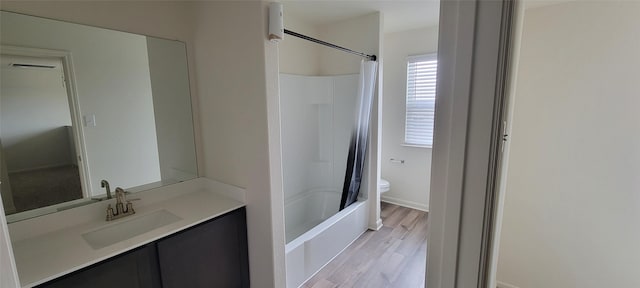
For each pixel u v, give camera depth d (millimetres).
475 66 461
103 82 1721
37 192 1526
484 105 463
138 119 1891
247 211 1960
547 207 2109
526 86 2080
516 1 711
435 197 542
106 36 1708
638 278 1872
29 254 1317
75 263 1243
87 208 1671
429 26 3311
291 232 3141
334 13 2861
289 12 2826
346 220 2760
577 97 1931
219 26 1867
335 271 2426
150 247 1468
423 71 3439
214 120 2049
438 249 558
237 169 1968
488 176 482
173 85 2016
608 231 1933
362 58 2977
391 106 3746
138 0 1811
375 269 2449
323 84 3301
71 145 1635
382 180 3717
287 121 3121
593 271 2012
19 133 1455
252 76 1741
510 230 2262
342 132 3309
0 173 1412
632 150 1809
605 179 1902
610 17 1792
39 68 1493
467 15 455
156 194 1964
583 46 1884
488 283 698
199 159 2189
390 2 2562
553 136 2031
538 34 2010
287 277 2104
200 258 1707
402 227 3232
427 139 3537
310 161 3488
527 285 2256
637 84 1756
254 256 1984
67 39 1571
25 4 1421
